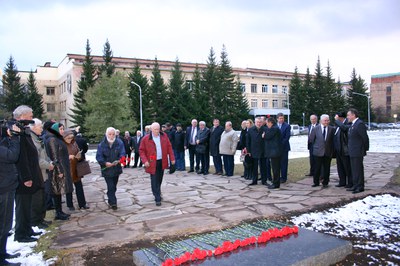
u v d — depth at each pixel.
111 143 6.86
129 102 40.75
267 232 4.10
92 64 45.00
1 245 4.19
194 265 3.32
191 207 6.79
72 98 49.03
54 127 6.23
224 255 3.56
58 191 6.06
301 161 14.48
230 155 11.06
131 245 4.63
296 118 60.91
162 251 3.85
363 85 66.81
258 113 61.03
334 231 4.96
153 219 5.98
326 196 7.25
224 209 6.46
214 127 11.72
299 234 4.23
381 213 5.81
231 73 53.81
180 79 46.50
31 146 4.98
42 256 4.36
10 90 49.16
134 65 48.44
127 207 7.08
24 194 4.97
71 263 4.07
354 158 7.43
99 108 38.75
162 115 44.78
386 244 4.38
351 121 7.52
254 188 8.66
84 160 7.17
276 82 68.69
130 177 11.70
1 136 4.22
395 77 88.31
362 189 7.49
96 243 4.76
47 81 60.53
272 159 8.45
